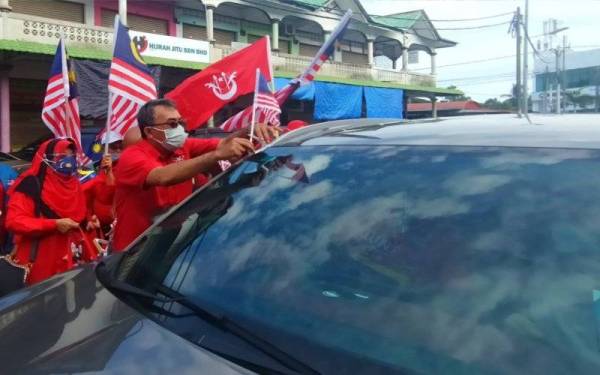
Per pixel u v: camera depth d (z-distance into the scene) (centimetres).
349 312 158
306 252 182
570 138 179
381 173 195
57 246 384
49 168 384
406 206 177
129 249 238
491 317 142
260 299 174
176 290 193
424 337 144
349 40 2570
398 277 160
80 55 1292
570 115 229
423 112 3416
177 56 1577
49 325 184
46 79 1519
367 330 151
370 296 160
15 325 189
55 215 384
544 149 175
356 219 183
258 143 330
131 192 328
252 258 191
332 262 175
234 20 2077
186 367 148
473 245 157
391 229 173
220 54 1711
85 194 437
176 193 342
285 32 2252
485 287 148
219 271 193
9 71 1317
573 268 143
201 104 540
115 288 202
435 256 160
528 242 151
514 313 140
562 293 140
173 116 326
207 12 1755
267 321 165
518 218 157
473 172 177
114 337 167
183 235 222
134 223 332
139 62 468
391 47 2797
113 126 454
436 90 2458
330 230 185
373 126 246
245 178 236
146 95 467
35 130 1528
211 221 220
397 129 229
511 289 145
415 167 190
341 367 144
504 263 150
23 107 1498
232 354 153
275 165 232
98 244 421
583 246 145
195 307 179
